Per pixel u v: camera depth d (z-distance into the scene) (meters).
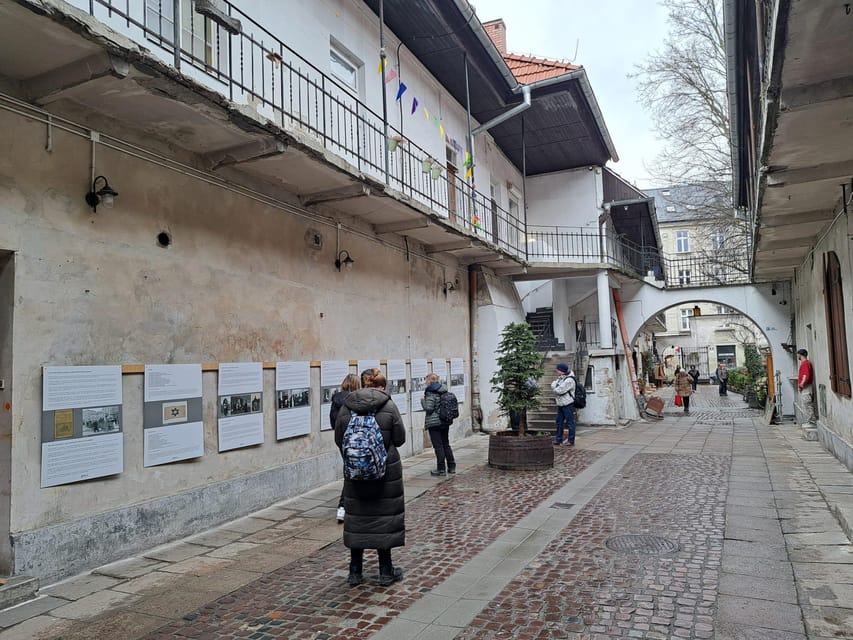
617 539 5.95
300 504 7.73
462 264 14.69
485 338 14.91
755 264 14.52
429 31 11.66
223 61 7.32
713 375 49.22
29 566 4.82
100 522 5.43
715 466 9.93
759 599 4.39
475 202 14.20
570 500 7.68
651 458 10.88
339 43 9.86
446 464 9.82
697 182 19.95
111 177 5.78
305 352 8.54
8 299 4.89
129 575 5.21
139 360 5.95
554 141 17.55
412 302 11.93
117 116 5.79
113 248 5.75
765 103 5.56
